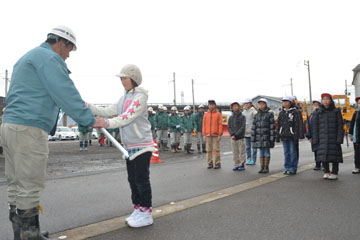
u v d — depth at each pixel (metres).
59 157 11.23
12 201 2.65
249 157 9.11
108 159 10.59
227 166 8.58
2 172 7.56
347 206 4.15
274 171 7.57
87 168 8.34
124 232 3.24
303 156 10.90
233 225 3.42
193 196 4.87
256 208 4.10
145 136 3.40
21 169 2.46
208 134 8.10
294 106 7.06
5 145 2.49
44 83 2.46
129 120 3.13
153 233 3.20
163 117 14.58
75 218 3.78
